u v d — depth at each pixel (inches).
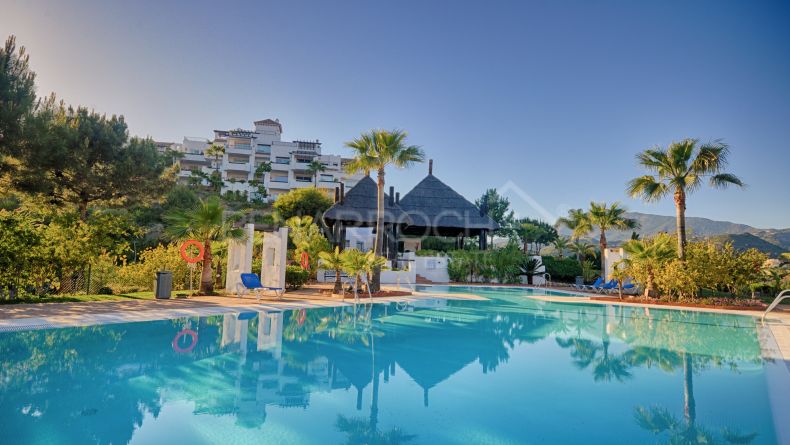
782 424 160.7
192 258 555.5
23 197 735.1
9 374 203.2
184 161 2689.5
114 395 181.2
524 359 270.4
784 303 671.1
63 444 132.3
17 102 580.7
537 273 1127.0
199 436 141.8
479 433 151.6
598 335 361.4
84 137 804.6
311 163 2682.1
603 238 1219.9
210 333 316.2
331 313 456.4
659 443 143.3
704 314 514.6
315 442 140.0
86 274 528.7
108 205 928.9
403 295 680.4
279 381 210.4
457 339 333.7
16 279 431.5
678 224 675.4
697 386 212.7
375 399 188.4
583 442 144.5
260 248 812.0
